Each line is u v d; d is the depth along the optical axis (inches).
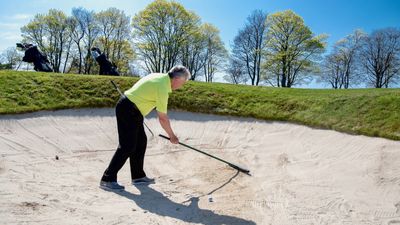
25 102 363.3
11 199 194.9
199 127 367.6
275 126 353.7
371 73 1583.4
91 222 178.9
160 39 1594.5
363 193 228.4
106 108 390.9
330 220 196.5
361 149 282.5
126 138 228.1
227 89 440.8
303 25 1508.4
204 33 1721.2
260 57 1632.6
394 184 232.7
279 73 1557.6
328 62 1665.8
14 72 427.8
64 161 281.6
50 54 1715.1
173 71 229.0
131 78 454.9
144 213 196.7
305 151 299.4
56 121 348.5
